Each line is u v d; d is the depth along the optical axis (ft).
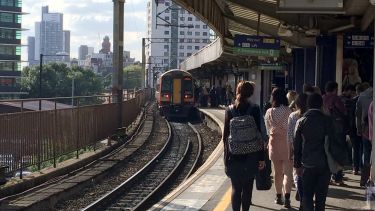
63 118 51.08
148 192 45.01
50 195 37.09
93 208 36.78
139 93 145.89
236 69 136.26
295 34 61.41
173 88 133.90
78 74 350.64
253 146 21.42
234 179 21.90
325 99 33.30
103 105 69.00
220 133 90.12
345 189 32.58
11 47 384.47
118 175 53.21
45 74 341.41
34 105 57.41
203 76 226.99
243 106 21.95
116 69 80.07
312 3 37.35
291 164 27.71
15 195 36.40
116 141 76.13
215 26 69.36
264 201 30.17
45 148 46.11
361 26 48.57
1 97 362.74
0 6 375.86
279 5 37.24
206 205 29.76
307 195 21.56
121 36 80.28
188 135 96.32
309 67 65.92
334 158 21.03
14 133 39.55
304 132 21.29
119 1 79.82
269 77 122.72
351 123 35.73
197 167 61.16
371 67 53.62
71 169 50.55
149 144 80.64
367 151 31.17
